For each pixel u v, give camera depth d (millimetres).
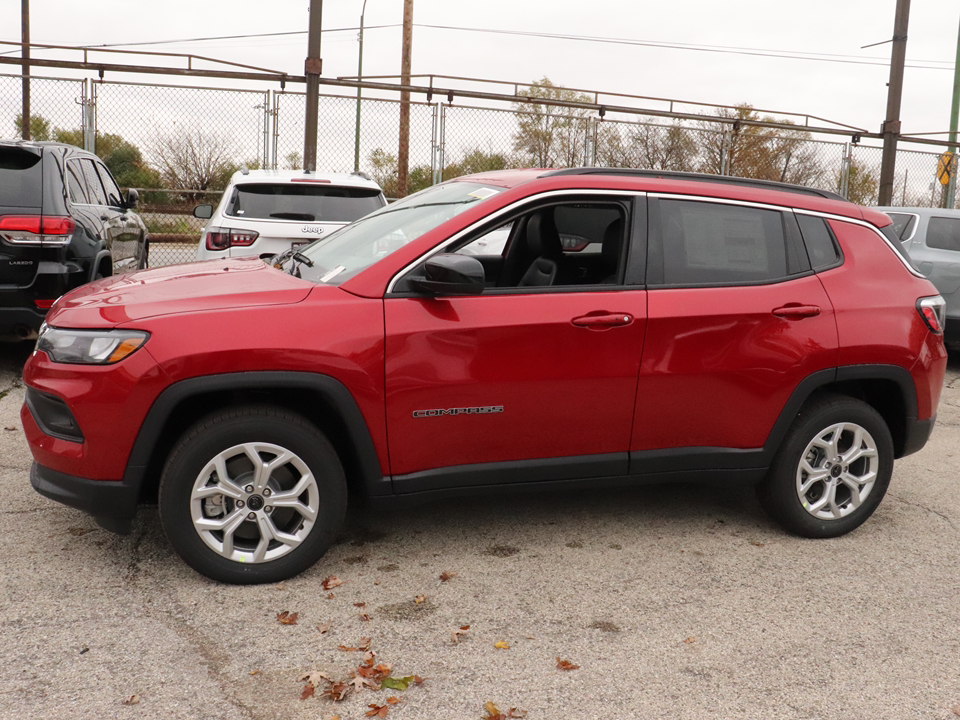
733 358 3805
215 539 3354
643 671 2887
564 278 4020
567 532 4109
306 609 3238
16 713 2527
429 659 2918
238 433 3262
